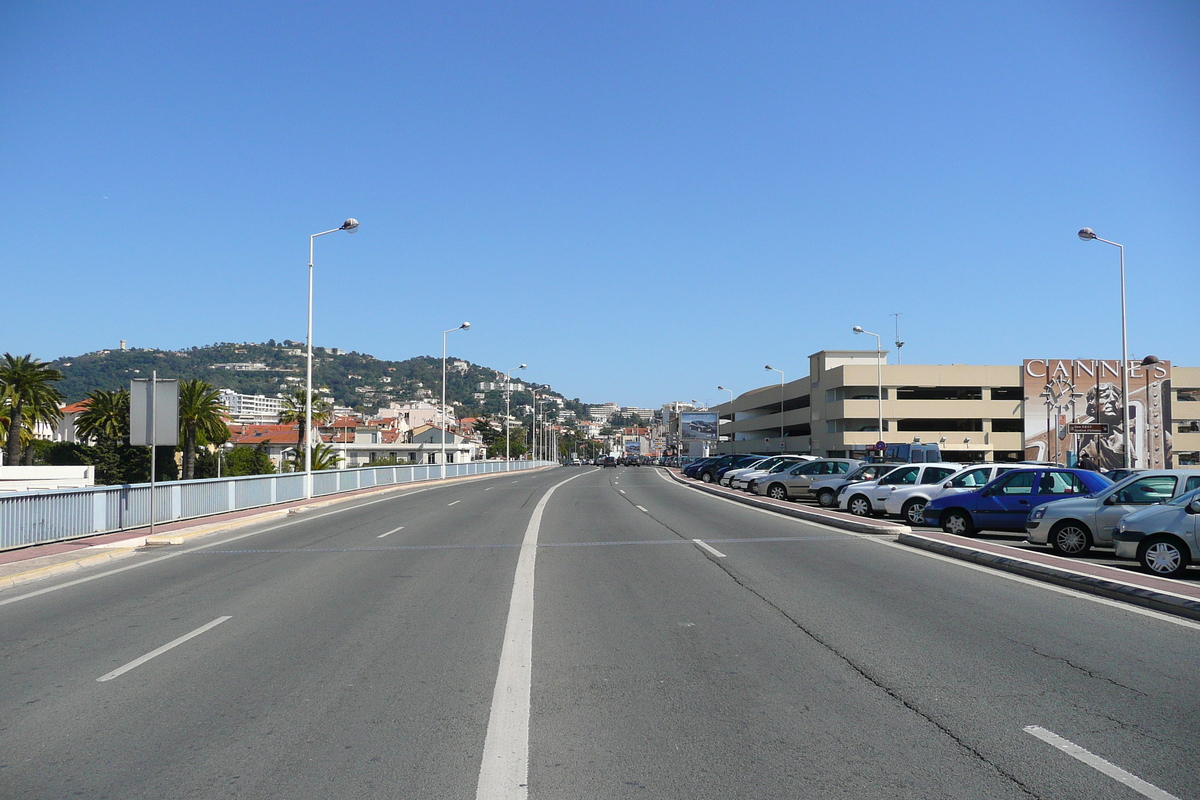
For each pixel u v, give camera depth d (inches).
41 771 210.2
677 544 687.7
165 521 852.0
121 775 207.2
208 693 274.8
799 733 233.1
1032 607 408.8
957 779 200.5
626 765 210.7
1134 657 311.9
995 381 2982.3
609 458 4667.8
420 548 674.8
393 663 311.1
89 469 1535.4
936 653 320.2
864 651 324.5
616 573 530.6
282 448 4023.1
